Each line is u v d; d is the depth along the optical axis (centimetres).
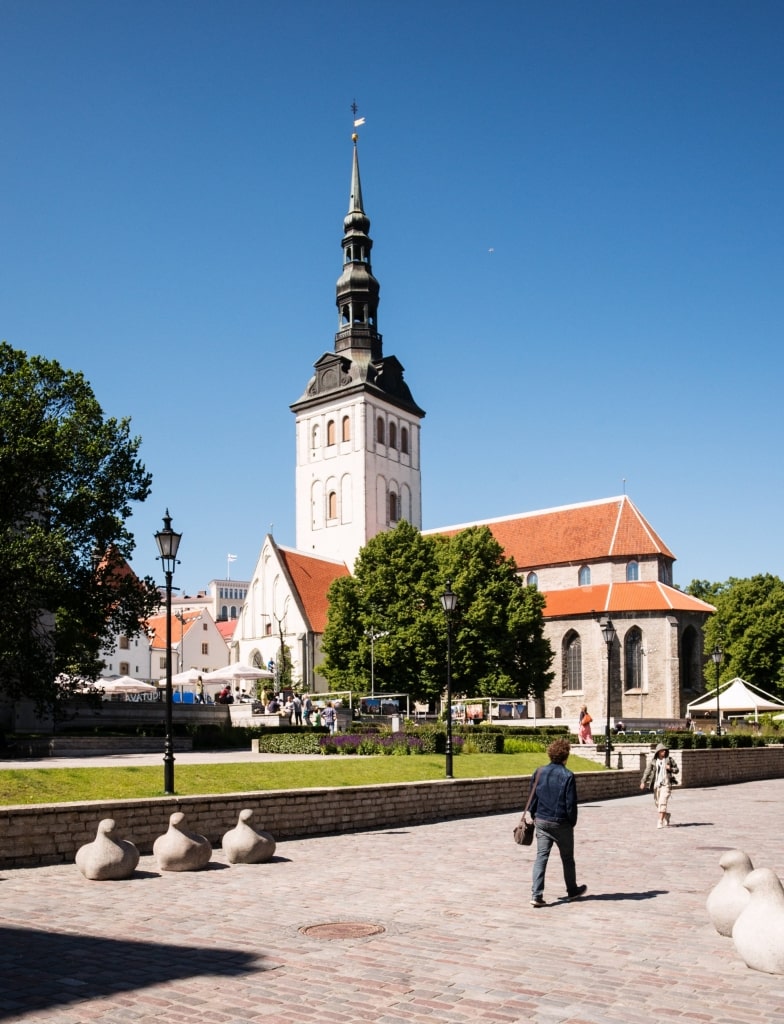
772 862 1780
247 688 8975
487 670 7100
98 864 1548
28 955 1023
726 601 9075
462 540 7369
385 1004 841
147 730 4344
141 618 4547
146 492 4528
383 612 7406
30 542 3719
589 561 9312
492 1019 800
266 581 9338
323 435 10488
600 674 8631
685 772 4178
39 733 4322
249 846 1758
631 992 880
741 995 870
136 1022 791
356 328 10550
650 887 1479
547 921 1205
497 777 2942
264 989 888
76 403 4306
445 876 1608
